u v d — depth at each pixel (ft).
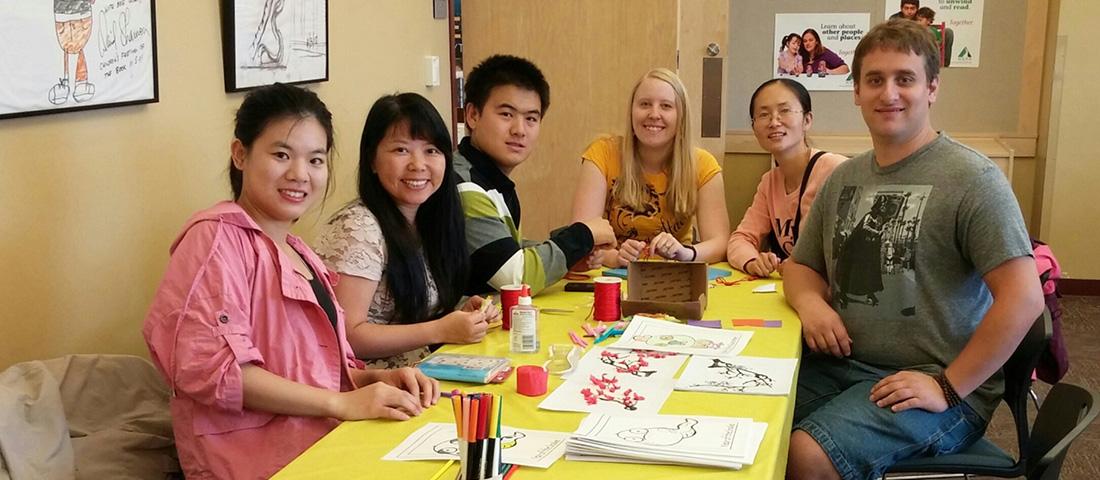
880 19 16.75
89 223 6.58
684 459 4.35
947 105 17.13
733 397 5.35
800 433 6.45
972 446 6.84
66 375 5.72
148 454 5.75
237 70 8.23
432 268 7.25
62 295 6.36
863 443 6.34
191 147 7.74
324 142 5.92
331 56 10.16
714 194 9.83
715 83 15.34
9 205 5.87
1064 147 16.83
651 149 9.65
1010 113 16.97
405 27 12.20
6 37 5.61
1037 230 17.29
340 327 6.03
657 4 14.39
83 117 6.46
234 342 5.12
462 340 6.52
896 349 6.95
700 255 9.20
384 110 6.79
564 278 8.70
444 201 7.18
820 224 7.64
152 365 6.33
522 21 14.82
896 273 6.84
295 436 5.30
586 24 14.65
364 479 4.28
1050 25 16.52
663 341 6.53
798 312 7.39
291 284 5.54
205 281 5.19
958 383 6.46
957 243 6.67
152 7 7.00
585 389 5.49
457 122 14.48
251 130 5.73
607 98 14.78
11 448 4.88
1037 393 12.34
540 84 8.50
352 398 5.17
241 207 5.84
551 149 15.07
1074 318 16.05
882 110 6.78
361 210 6.86
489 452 4.07
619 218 9.87
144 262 7.20
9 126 5.83
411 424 5.01
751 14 17.08
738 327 6.99
